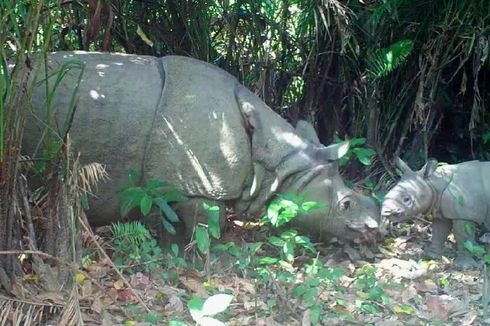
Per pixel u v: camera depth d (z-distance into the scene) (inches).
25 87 191.3
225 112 236.2
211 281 217.2
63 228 189.5
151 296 201.8
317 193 239.9
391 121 329.4
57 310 182.2
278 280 208.5
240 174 236.8
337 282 219.9
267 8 330.0
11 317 177.5
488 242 253.9
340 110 340.2
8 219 183.6
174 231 226.4
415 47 319.6
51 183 189.9
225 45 330.3
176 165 232.2
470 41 303.0
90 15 274.5
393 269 236.7
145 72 238.8
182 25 319.0
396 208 241.8
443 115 342.0
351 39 319.6
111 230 239.0
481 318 201.5
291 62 337.1
